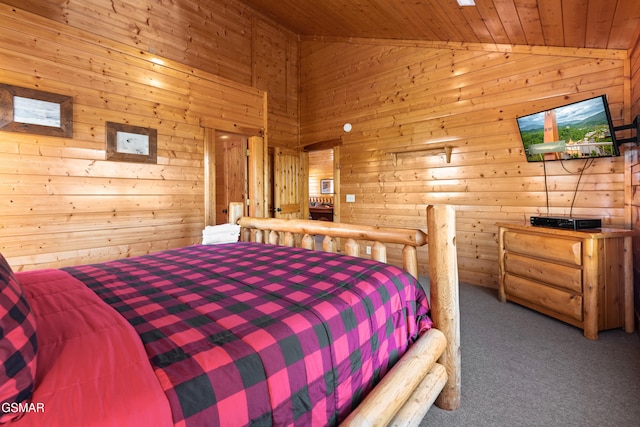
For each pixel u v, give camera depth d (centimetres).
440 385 141
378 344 121
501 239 318
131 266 169
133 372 67
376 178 478
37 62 265
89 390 61
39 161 268
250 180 448
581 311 240
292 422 82
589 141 275
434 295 154
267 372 78
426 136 420
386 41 460
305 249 211
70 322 91
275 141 561
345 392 102
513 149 346
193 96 375
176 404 62
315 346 94
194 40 446
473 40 362
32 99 262
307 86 582
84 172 292
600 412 152
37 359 68
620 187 281
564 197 313
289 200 562
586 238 235
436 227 152
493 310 294
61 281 138
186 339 83
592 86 295
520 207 343
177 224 359
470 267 384
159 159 344
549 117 301
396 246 459
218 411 66
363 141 495
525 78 336
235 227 277
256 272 154
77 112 287
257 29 530
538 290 275
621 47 274
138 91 328
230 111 412
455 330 153
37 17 265
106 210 307
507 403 160
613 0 204
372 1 356
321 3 426
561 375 185
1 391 53
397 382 113
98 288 129
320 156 975
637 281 256
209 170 387
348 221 514
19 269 258
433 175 415
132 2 381
